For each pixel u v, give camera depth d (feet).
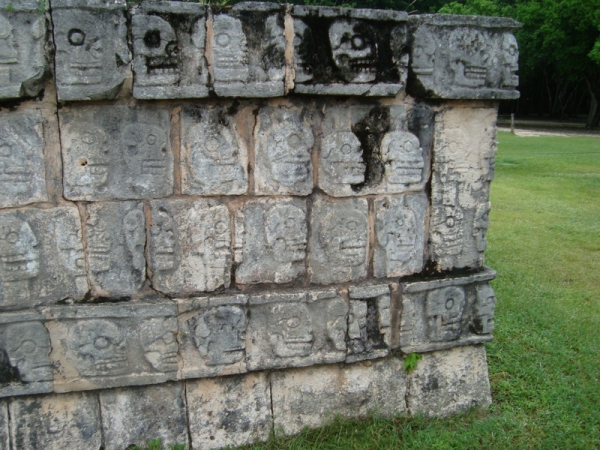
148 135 8.68
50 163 8.46
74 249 8.77
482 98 9.78
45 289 8.80
